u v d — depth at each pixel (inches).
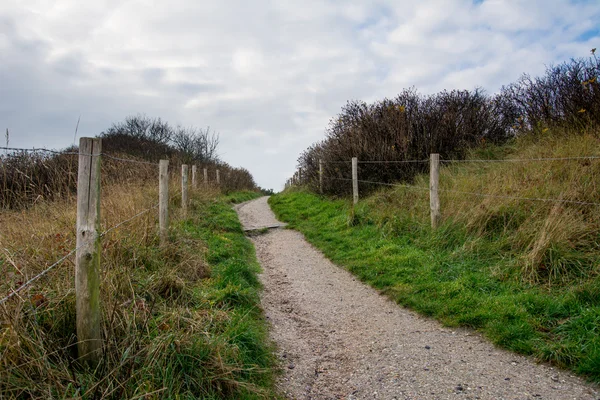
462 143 404.5
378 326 185.8
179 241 248.8
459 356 150.6
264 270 288.7
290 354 160.2
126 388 103.0
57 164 207.3
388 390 132.3
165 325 134.7
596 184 231.3
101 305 122.4
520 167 293.7
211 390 115.6
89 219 105.0
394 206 348.8
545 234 205.3
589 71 332.5
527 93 396.5
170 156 877.2
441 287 209.0
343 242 329.4
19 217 169.5
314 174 589.3
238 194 911.7
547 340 150.8
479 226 251.6
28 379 94.3
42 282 131.3
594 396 119.2
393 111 429.4
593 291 168.1
